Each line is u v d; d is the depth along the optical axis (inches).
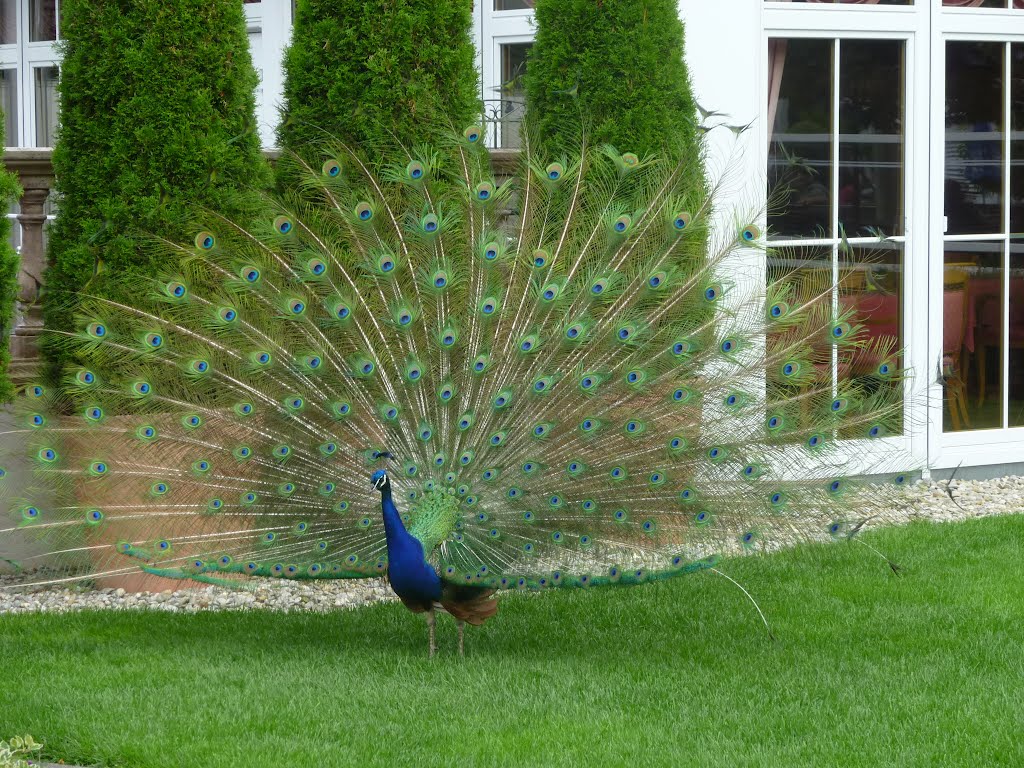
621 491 273.3
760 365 278.1
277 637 301.9
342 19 357.1
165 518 288.4
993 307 478.0
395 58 354.0
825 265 448.1
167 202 339.9
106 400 305.3
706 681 262.4
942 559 353.4
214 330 290.0
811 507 272.2
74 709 246.8
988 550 362.0
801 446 275.1
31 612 328.5
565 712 245.3
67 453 305.6
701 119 410.9
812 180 447.5
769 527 271.9
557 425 275.9
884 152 455.2
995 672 263.9
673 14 384.2
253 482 285.4
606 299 283.1
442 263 281.7
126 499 296.7
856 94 450.9
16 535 354.6
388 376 281.6
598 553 273.1
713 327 279.3
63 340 342.3
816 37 442.3
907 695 250.8
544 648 291.6
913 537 376.2
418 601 269.4
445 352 278.8
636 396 277.4
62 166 346.3
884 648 282.2
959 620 299.1
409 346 281.3
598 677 266.4
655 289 279.9
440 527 271.3
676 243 285.9
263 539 282.4
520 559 276.2
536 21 407.2
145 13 342.0
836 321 281.3
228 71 347.9
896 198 458.3
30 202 368.8
